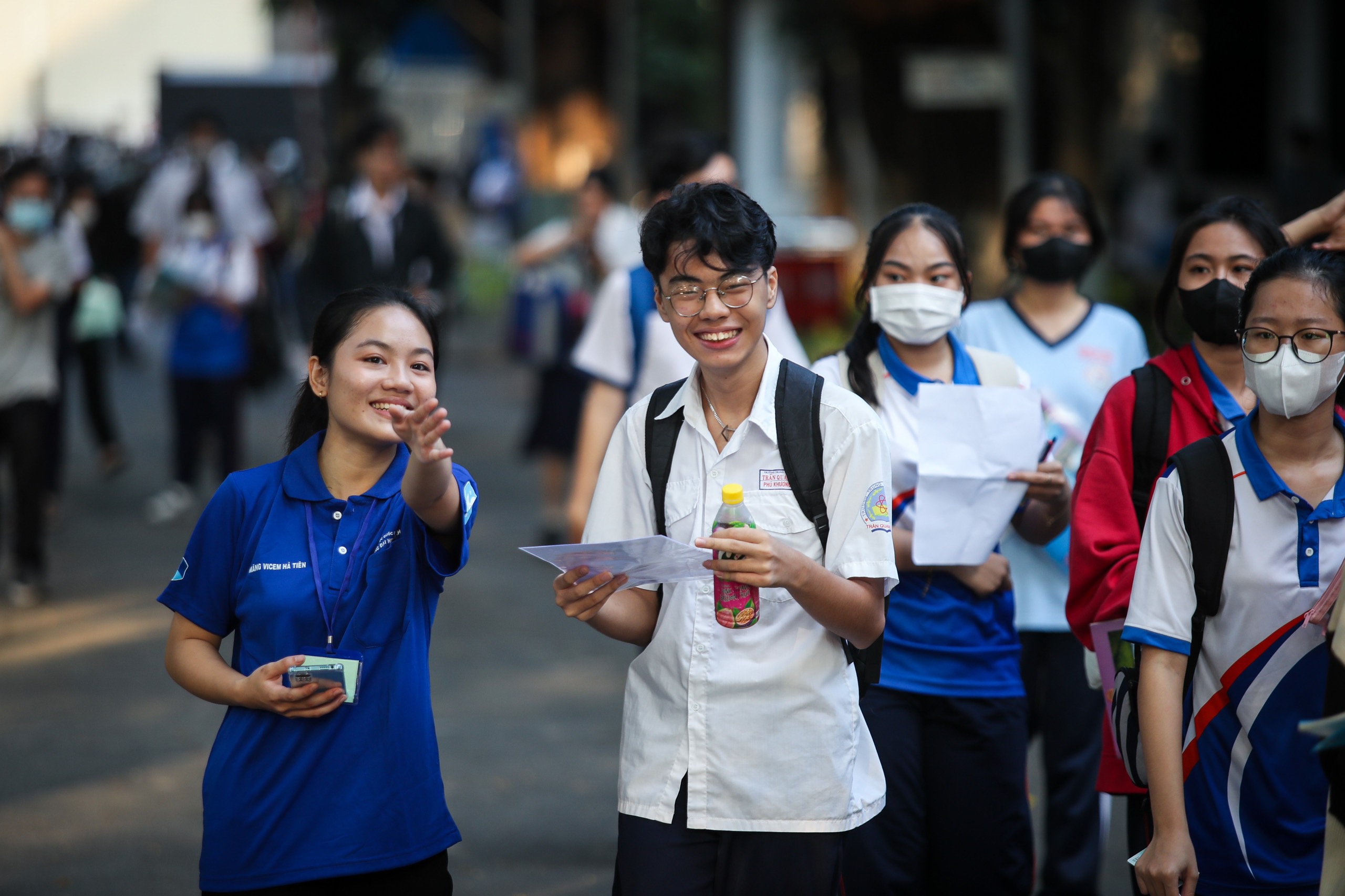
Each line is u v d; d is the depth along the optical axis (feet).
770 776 16.80
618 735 34.50
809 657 16.89
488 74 175.42
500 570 50.31
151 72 216.54
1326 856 15.72
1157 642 17.17
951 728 21.99
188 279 54.65
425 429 16.02
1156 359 20.99
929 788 22.24
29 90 215.31
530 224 123.03
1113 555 19.66
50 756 32.81
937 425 21.52
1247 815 17.43
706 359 16.67
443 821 17.39
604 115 173.58
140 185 107.14
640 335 29.07
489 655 41.06
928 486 21.39
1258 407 17.37
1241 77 100.32
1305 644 16.98
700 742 16.88
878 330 22.74
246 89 118.01
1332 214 22.06
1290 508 16.89
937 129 84.53
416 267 52.39
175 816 29.40
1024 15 66.80
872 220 93.09
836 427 16.97
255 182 80.02
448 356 106.32
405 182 54.65
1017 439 21.57
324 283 51.62
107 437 63.62
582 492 30.17
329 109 120.88
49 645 41.24
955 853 22.22
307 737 16.74
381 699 17.02
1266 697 17.17
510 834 28.63
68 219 54.95
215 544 17.40
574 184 159.43
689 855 17.08
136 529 55.06
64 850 27.63
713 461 17.19
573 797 30.60
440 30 168.45
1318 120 98.94
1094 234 26.11
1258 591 16.97
